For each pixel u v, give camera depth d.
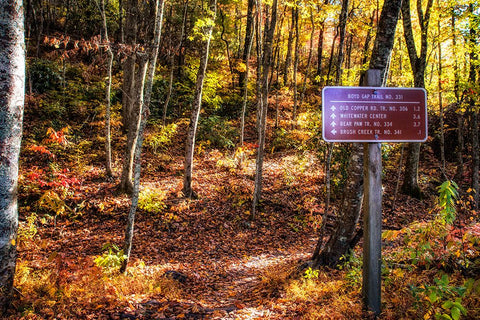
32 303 4.04
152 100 16.91
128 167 10.58
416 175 13.83
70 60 18.06
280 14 19.62
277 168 14.12
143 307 4.51
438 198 3.82
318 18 10.33
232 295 5.84
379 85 3.38
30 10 18.97
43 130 13.02
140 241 8.59
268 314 4.34
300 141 15.77
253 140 16.64
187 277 6.74
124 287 5.21
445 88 11.81
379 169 3.45
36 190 9.31
